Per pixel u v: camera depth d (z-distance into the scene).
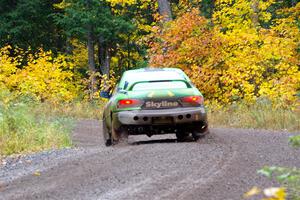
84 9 55.91
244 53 34.81
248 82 33.12
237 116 29.86
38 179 13.62
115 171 13.66
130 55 65.00
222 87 34.59
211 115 31.39
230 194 10.81
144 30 61.50
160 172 13.17
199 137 19.75
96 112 40.62
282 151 16.03
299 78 33.12
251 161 14.35
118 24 56.22
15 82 44.44
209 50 34.78
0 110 24.08
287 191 10.62
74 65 58.28
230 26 44.44
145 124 18.75
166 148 16.56
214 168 13.45
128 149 17.19
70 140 22.86
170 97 18.95
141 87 19.34
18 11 58.31
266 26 60.41
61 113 40.75
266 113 27.59
